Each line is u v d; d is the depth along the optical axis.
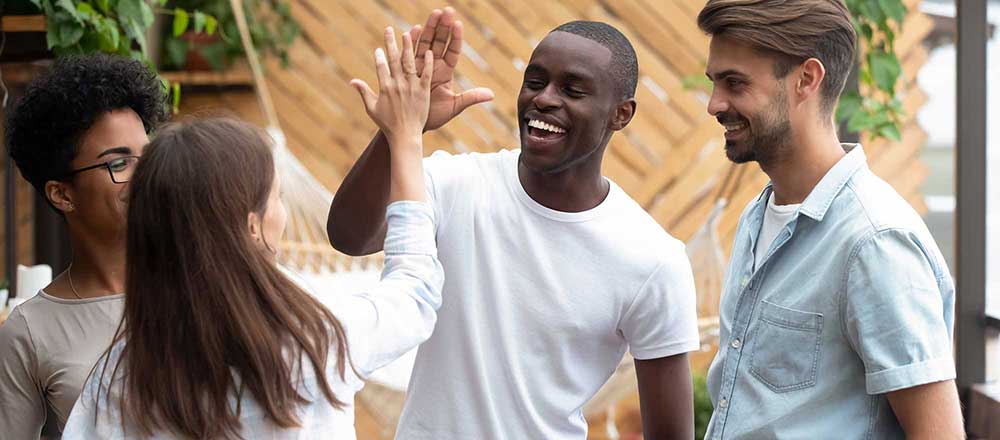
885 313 1.73
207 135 1.51
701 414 4.79
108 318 1.90
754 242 1.99
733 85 1.86
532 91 2.01
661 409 2.17
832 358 1.82
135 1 3.05
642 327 2.11
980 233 3.91
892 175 5.62
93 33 2.95
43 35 2.98
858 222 1.80
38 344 1.87
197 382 1.47
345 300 1.58
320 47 5.41
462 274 2.08
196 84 5.45
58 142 1.87
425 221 1.66
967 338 3.92
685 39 5.27
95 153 1.88
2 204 4.46
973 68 3.87
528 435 2.09
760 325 1.90
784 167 1.89
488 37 5.33
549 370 2.10
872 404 1.80
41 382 1.88
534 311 2.08
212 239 1.48
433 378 2.09
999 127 6.20
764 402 1.87
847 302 1.78
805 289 1.84
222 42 5.36
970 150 3.89
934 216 7.61
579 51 1.98
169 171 1.48
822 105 1.86
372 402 4.76
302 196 4.76
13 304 3.18
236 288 1.47
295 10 5.40
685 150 5.30
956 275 3.95
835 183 1.84
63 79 1.88
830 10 1.82
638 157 5.32
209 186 1.48
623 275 2.08
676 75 5.30
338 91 5.42
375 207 1.97
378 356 1.56
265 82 5.42
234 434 1.48
